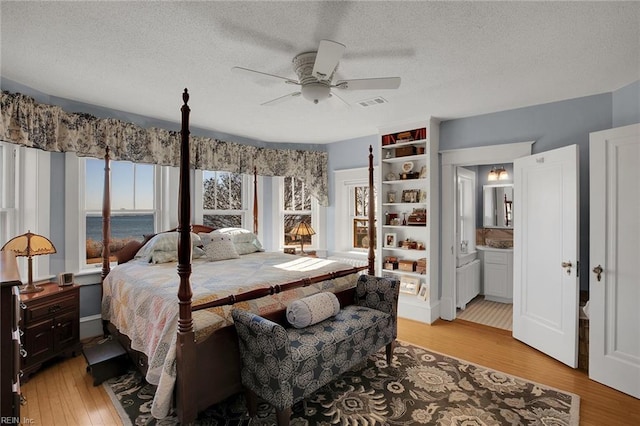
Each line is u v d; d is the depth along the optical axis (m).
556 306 2.91
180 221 1.86
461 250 4.80
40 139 2.89
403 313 4.07
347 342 2.30
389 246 4.27
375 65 2.43
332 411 2.16
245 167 4.66
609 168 2.47
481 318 4.06
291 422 2.04
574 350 2.73
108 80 2.71
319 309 2.39
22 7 1.74
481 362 2.87
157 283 2.45
